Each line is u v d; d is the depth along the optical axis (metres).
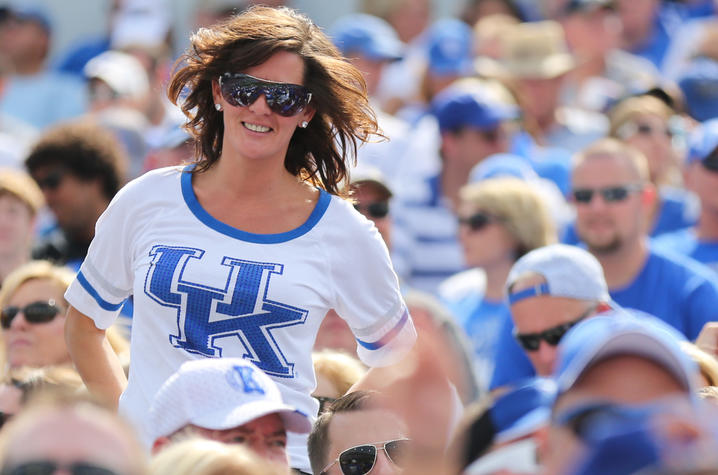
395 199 23.02
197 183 11.30
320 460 11.19
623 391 7.17
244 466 8.25
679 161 23.02
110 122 23.58
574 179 18.27
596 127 26.05
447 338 15.63
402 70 29.36
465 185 22.91
